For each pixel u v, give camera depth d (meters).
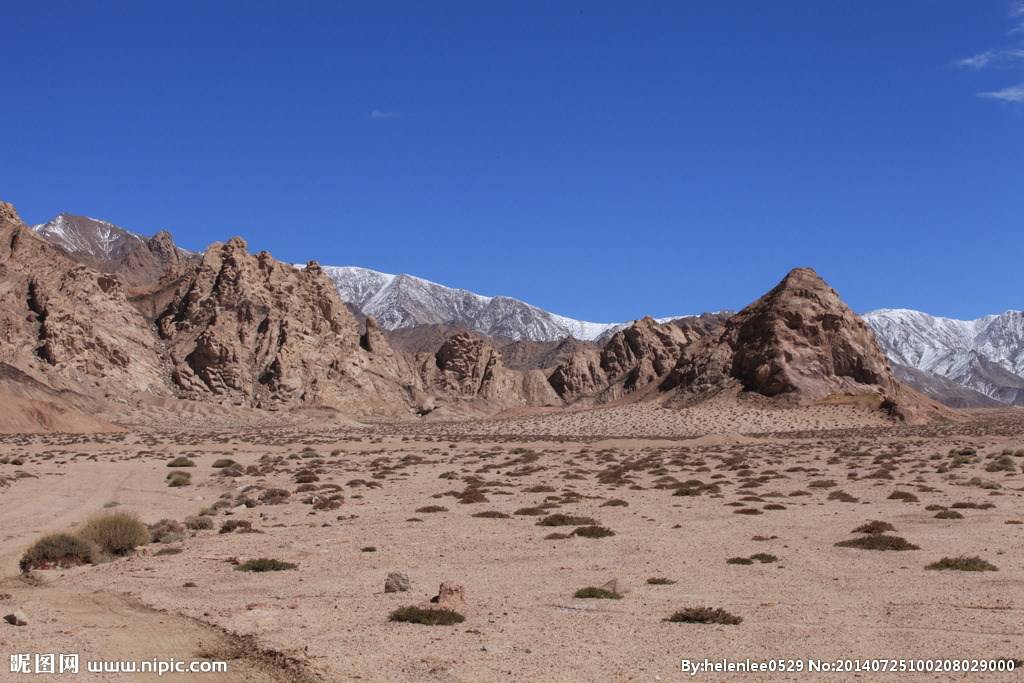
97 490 56.25
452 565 27.61
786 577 24.98
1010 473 61.06
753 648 17.75
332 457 92.50
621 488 55.09
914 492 49.19
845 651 17.48
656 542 31.62
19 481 61.91
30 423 138.25
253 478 65.88
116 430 149.75
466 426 170.12
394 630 19.39
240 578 25.62
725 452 93.56
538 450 101.00
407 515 40.97
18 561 29.23
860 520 37.06
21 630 19.39
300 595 23.20
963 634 18.56
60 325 181.75
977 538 31.47
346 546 31.58
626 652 17.56
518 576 25.64
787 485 55.56
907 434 119.12
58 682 15.66
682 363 183.38
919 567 26.05
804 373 159.12
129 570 27.09
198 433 150.50
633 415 160.62
